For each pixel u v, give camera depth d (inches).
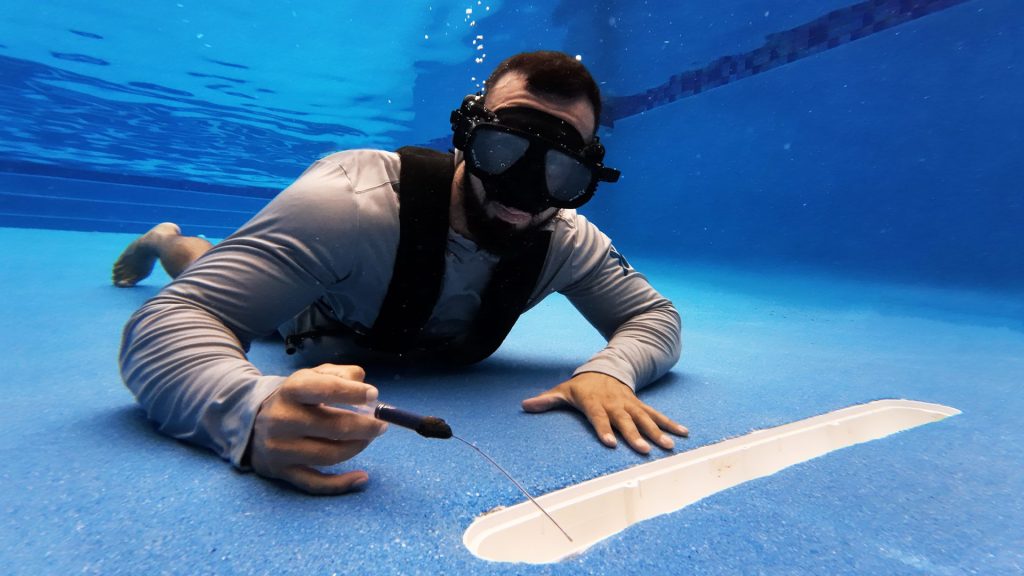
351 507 37.2
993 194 163.6
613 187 311.1
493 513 38.1
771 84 225.9
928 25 175.2
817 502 41.0
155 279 146.3
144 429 49.6
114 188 374.9
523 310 69.0
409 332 62.4
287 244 51.5
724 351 97.8
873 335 115.1
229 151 395.9
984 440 54.7
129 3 287.3
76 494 37.4
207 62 325.4
